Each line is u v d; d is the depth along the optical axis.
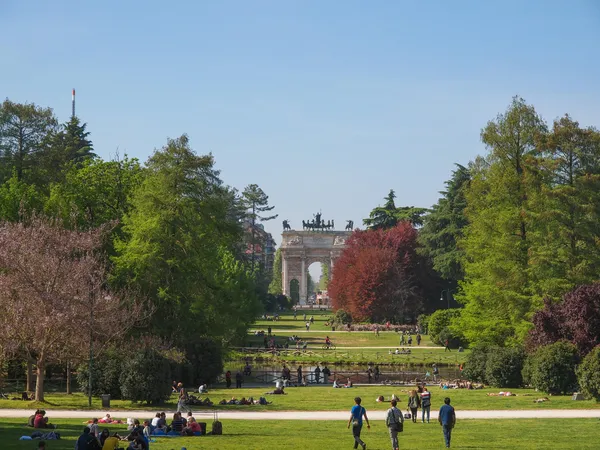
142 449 33.97
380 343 134.00
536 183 81.81
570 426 44.41
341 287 174.75
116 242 76.75
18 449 35.59
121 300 70.12
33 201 85.25
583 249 77.38
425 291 165.25
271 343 125.38
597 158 83.31
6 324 57.97
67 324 58.25
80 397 62.16
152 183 78.38
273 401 61.16
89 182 89.56
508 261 79.75
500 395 62.62
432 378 85.69
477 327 82.75
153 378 57.09
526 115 85.56
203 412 53.88
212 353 74.19
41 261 59.94
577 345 64.94
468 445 37.62
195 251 78.25
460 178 151.25
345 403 59.50
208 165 80.38
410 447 37.28
